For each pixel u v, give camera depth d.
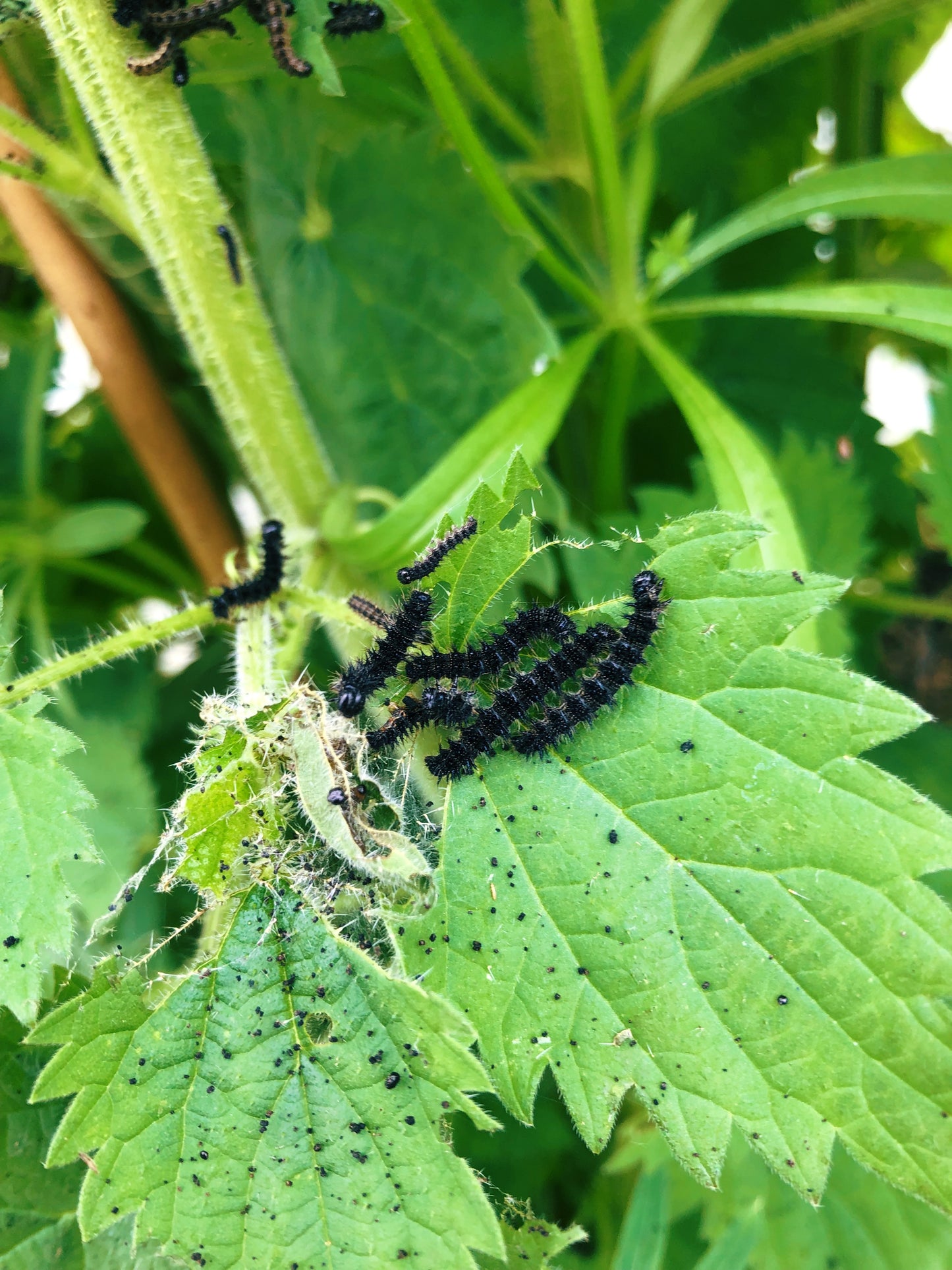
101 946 0.13
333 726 0.09
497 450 0.12
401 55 0.14
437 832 0.10
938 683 0.18
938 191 0.14
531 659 0.10
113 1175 0.08
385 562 0.12
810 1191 0.08
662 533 0.09
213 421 0.17
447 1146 0.08
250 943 0.09
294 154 0.14
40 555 0.17
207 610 0.11
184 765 0.09
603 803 0.09
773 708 0.09
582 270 0.16
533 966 0.09
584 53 0.13
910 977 0.08
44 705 0.10
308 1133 0.08
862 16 0.14
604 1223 0.14
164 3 0.10
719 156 0.18
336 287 0.14
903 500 0.18
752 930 0.09
